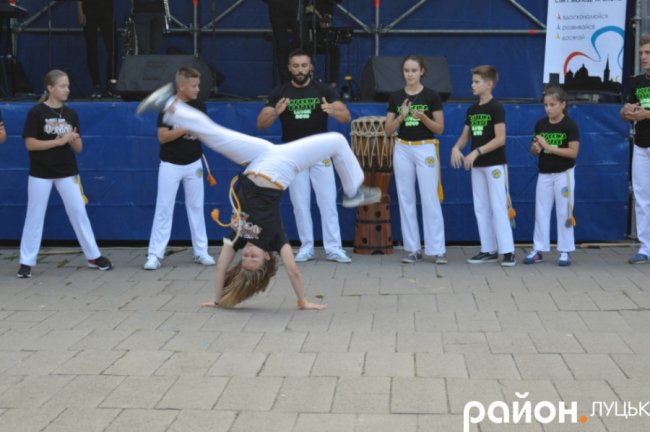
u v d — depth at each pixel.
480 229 8.40
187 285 7.59
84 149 9.14
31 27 11.01
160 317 6.41
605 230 9.22
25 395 4.75
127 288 7.50
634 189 8.29
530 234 9.23
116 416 4.41
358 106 9.02
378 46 10.77
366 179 8.78
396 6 10.83
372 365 5.18
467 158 8.09
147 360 5.34
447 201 9.19
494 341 5.65
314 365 5.18
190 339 5.79
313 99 8.29
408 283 7.52
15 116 9.07
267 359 5.32
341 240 9.31
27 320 6.38
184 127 6.10
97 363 5.29
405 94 8.24
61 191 8.05
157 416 4.41
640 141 8.19
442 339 5.71
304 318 6.34
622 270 7.97
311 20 9.84
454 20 10.80
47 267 8.48
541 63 10.81
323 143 6.18
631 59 9.96
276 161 6.18
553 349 5.46
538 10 10.75
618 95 9.77
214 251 9.16
